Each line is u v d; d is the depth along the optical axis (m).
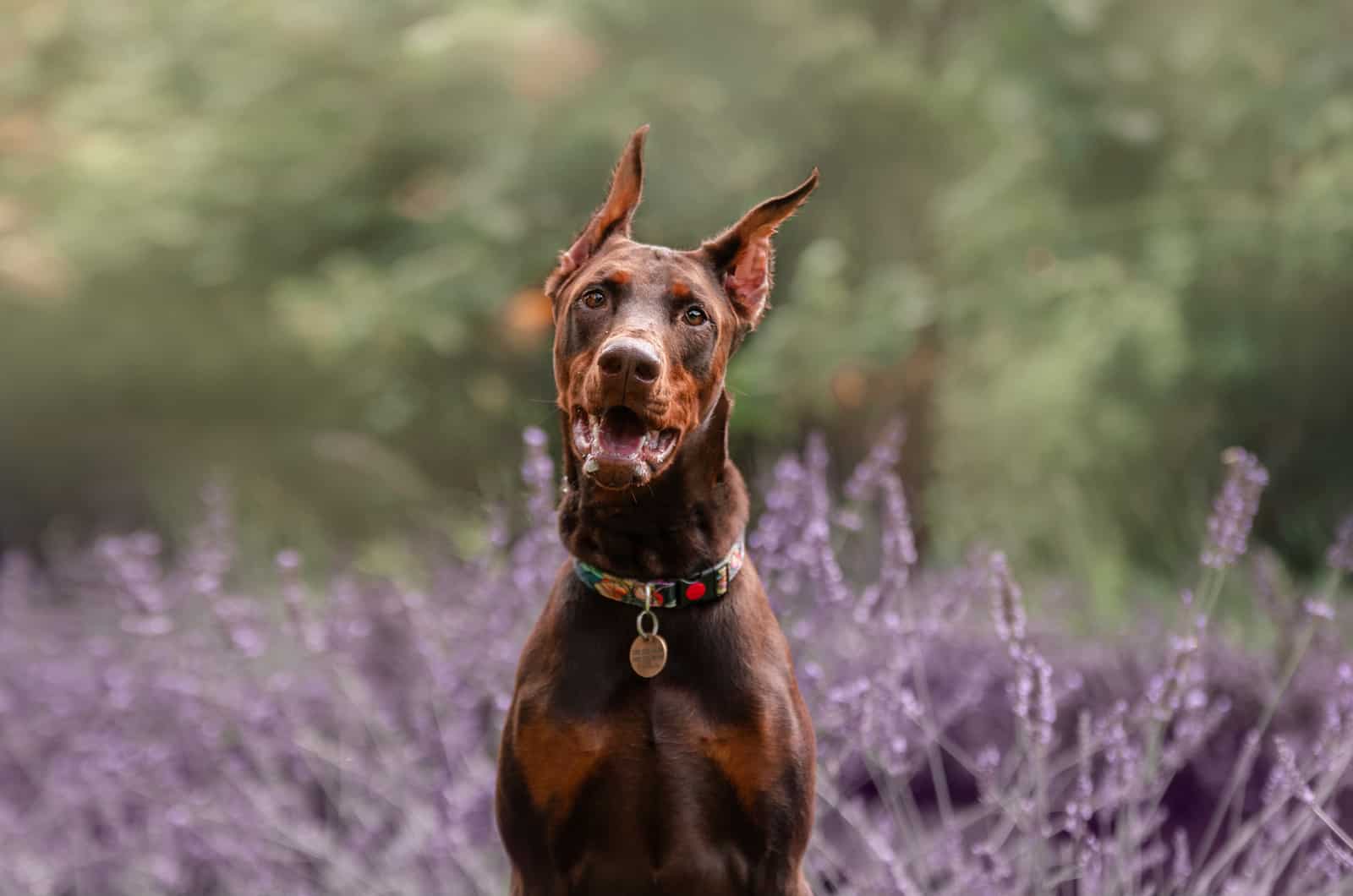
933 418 10.40
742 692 3.47
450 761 5.22
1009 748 5.38
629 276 3.52
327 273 11.77
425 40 10.54
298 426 13.12
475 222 10.74
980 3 10.19
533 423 11.04
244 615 5.90
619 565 3.54
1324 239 9.53
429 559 7.86
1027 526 10.55
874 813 5.23
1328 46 9.73
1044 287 10.19
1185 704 4.42
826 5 10.47
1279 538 10.34
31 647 8.02
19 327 13.24
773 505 4.78
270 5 11.80
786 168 10.55
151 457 13.34
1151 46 9.88
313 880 5.46
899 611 4.84
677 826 3.49
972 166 10.63
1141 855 4.39
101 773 5.88
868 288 10.25
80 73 13.95
